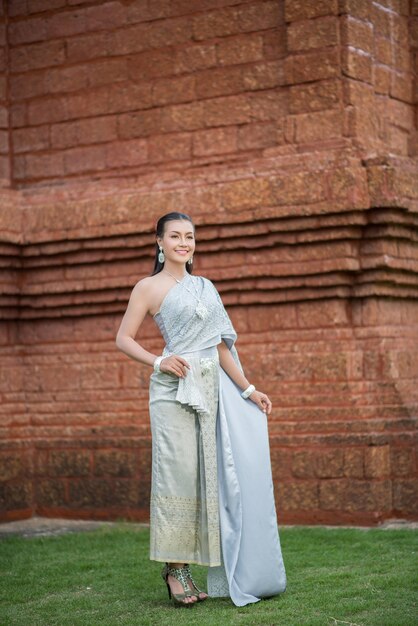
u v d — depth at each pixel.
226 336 6.02
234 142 9.23
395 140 9.48
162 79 9.58
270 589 5.87
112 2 9.82
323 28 8.82
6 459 9.70
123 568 6.95
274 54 9.08
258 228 8.84
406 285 9.16
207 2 9.38
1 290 9.79
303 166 8.73
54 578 6.68
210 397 5.88
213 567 5.90
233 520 5.82
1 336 10.00
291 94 8.97
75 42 10.00
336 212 8.47
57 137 10.08
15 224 9.80
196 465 5.83
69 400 9.82
